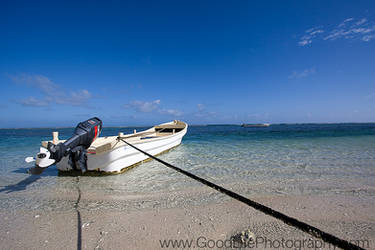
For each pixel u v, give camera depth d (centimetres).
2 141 1691
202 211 349
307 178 543
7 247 252
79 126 420
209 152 989
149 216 331
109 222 312
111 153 554
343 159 798
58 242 262
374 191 443
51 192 443
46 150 330
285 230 289
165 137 871
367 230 287
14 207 367
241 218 324
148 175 574
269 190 454
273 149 1089
